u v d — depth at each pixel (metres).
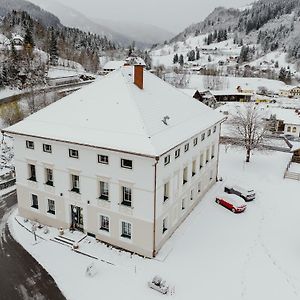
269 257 33.09
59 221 37.12
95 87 37.62
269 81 187.50
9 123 74.25
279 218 40.53
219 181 50.81
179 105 40.44
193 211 41.28
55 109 37.16
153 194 30.69
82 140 32.19
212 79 175.38
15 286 29.34
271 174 54.34
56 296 28.19
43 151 35.69
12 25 169.00
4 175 50.56
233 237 36.19
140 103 34.38
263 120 84.81
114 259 32.34
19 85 99.69
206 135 42.75
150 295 27.89
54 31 183.62
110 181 32.50
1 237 36.22
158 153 29.06
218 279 29.81
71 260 32.41
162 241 34.06
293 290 28.77
